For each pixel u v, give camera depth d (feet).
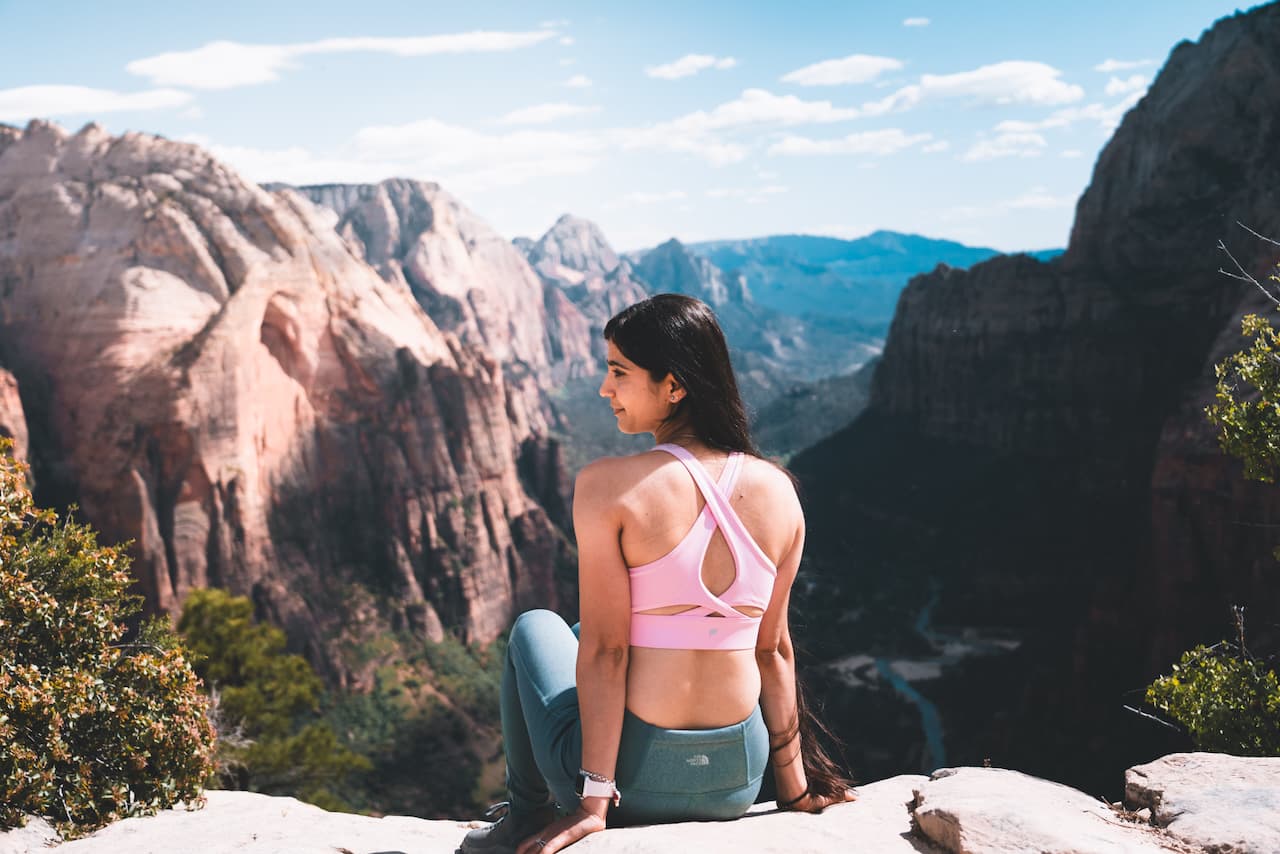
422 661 314.14
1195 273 385.91
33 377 311.88
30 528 22.02
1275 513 112.78
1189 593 127.85
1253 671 26.37
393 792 258.78
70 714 18.94
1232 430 27.68
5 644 20.18
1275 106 368.07
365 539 334.24
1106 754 139.23
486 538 353.51
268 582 294.87
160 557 280.31
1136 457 384.27
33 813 18.10
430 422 353.10
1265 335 28.02
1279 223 248.73
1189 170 391.45
